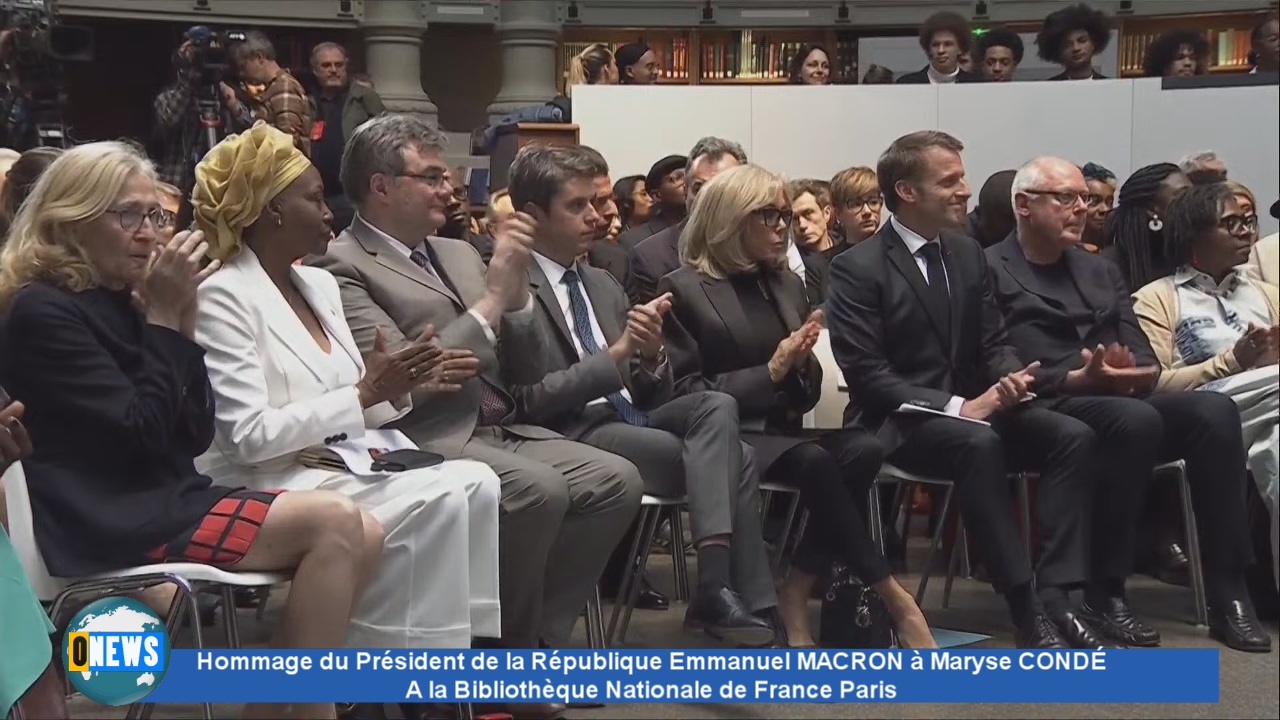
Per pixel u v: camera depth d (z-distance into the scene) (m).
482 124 8.41
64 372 2.13
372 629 2.38
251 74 4.39
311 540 2.18
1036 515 3.51
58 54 4.20
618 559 3.64
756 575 3.01
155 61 7.97
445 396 2.84
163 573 2.13
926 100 5.25
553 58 8.20
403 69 7.88
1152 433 3.28
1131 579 4.04
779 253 3.37
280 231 2.52
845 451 3.16
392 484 2.45
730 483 2.96
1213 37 7.61
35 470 2.17
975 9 7.88
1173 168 4.11
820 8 8.10
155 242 2.25
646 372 3.14
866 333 3.36
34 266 2.19
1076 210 3.57
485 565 2.51
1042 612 3.11
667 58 8.27
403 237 2.93
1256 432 3.51
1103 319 3.57
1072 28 5.89
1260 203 5.00
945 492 3.93
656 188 4.76
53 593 2.18
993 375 3.44
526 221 2.97
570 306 3.22
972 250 3.50
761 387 3.20
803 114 5.26
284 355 2.47
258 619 3.45
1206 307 3.77
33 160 2.81
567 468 2.84
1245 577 3.57
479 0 7.99
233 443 2.38
